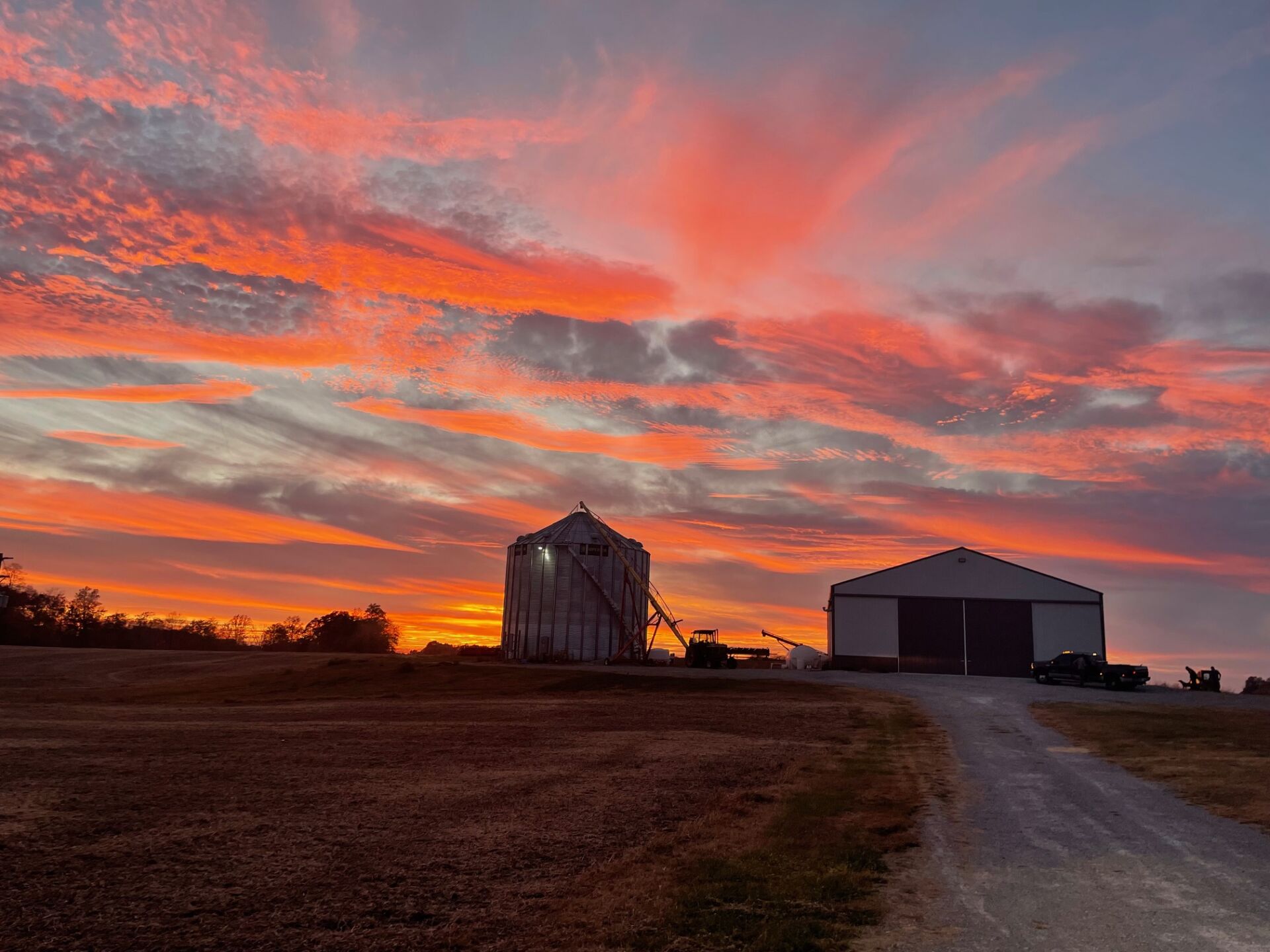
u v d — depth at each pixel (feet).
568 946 27.68
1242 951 27.48
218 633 433.89
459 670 168.76
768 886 34.06
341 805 49.44
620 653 217.36
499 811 48.26
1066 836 43.60
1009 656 184.85
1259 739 83.10
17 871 35.32
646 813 48.37
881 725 94.02
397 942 27.99
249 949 27.25
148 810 47.42
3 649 245.86
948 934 28.96
